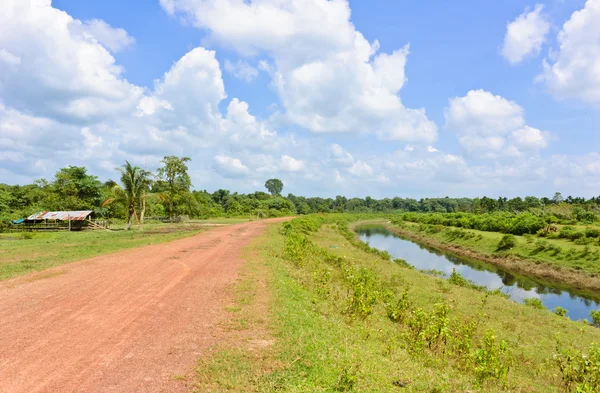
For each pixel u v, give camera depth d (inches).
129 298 342.3
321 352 238.2
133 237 997.2
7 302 318.7
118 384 183.8
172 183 2112.5
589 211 2380.7
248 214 3095.5
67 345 230.5
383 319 422.0
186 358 218.2
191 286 398.0
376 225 3597.4
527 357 389.1
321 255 804.0
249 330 271.0
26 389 174.9
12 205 1962.4
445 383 232.5
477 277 1157.7
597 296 956.0
